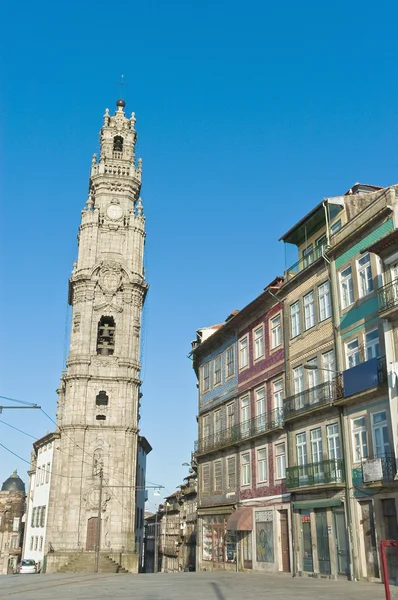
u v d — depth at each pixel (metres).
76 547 51.25
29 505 71.62
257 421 34.84
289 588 20.62
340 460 26.00
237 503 36.19
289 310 32.94
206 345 44.22
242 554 34.88
